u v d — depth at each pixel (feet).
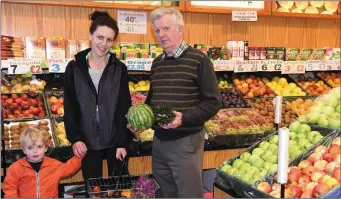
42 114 11.04
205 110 7.46
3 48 10.66
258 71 13.67
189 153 7.82
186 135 7.79
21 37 11.23
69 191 10.93
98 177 8.35
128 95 8.79
